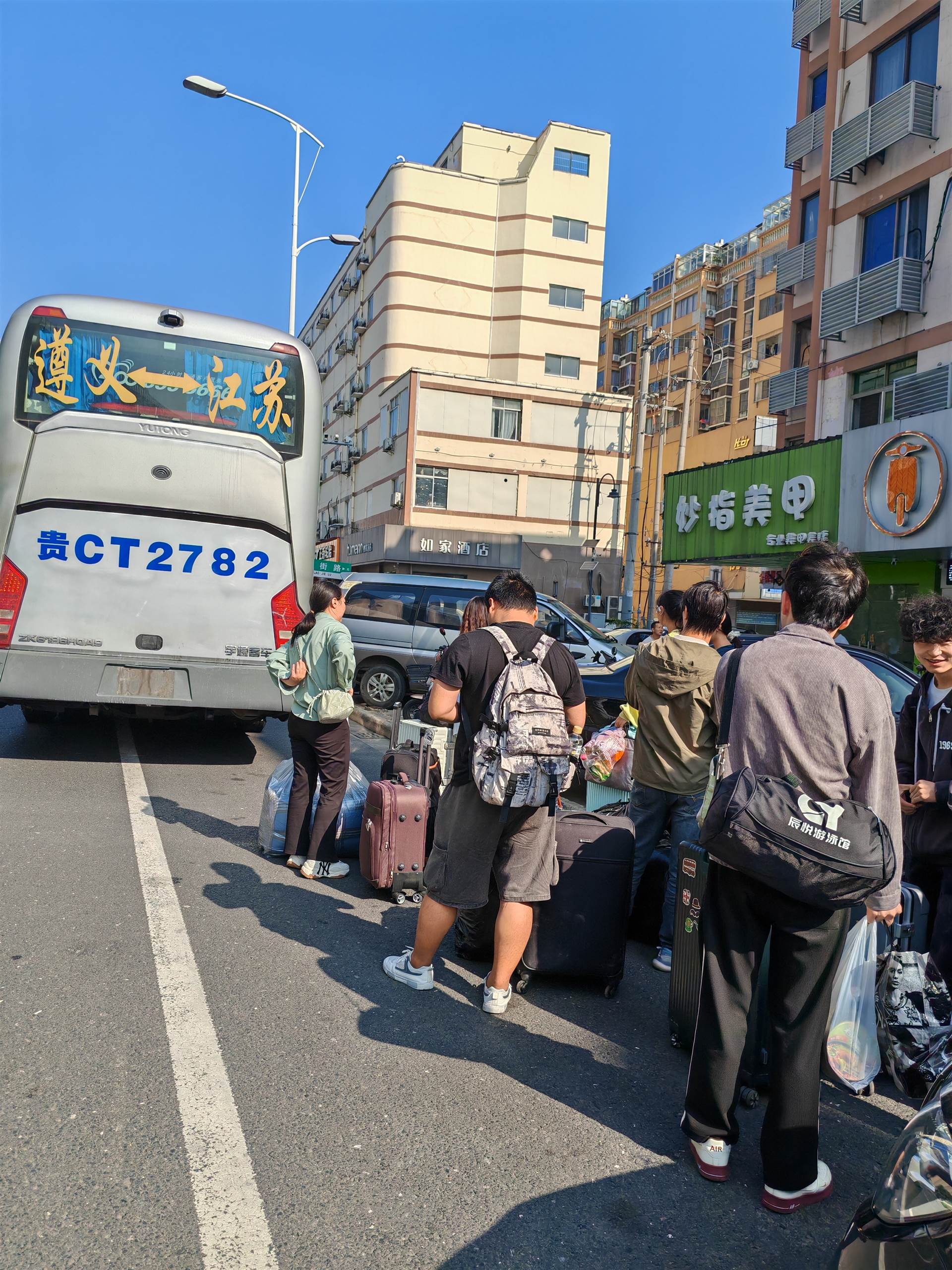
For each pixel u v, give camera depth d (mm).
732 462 20359
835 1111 3156
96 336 7301
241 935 4227
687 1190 2594
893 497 15680
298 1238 2242
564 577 40594
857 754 2496
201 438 7496
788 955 2518
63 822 5887
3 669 7039
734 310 51688
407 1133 2746
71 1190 2354
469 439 40188
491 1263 2219
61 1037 3145
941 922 3469
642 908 4605
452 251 44344
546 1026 3602
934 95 17109
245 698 7613
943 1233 1485
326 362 57094
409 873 4871
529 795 3391
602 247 45781
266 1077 3006
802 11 21516
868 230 18844
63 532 7195
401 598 13211
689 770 4258
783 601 2758
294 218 22766
